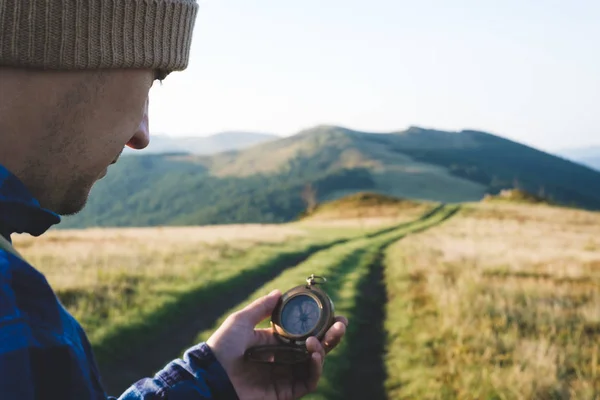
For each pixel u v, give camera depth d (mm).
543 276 19844
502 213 74188
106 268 16000
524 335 10641
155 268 16672
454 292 13750
